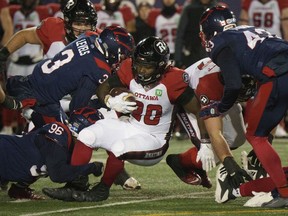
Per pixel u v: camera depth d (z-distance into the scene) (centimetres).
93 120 2170
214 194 2330
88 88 2245
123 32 2245
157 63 2077
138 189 2425
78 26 2467
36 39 2573
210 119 2080
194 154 2306
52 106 2314
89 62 2248
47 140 2130
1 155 2144
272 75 1992
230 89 2000
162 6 4569
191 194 2333
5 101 2258
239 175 2045
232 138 2320
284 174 2039
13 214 1980
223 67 2020
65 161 2123
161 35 4409
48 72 2300
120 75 2155
